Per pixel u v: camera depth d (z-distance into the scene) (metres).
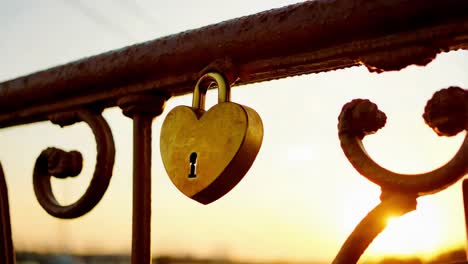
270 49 0.44
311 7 0.43
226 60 0.45
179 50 0.47
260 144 0.43
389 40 0.41
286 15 0.44
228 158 0.42
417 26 0.41
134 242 0.48
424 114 0.39
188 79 0.47
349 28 0.42
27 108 0.55
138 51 0.49
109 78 0.50
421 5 0.40
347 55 0.43
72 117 0.52
